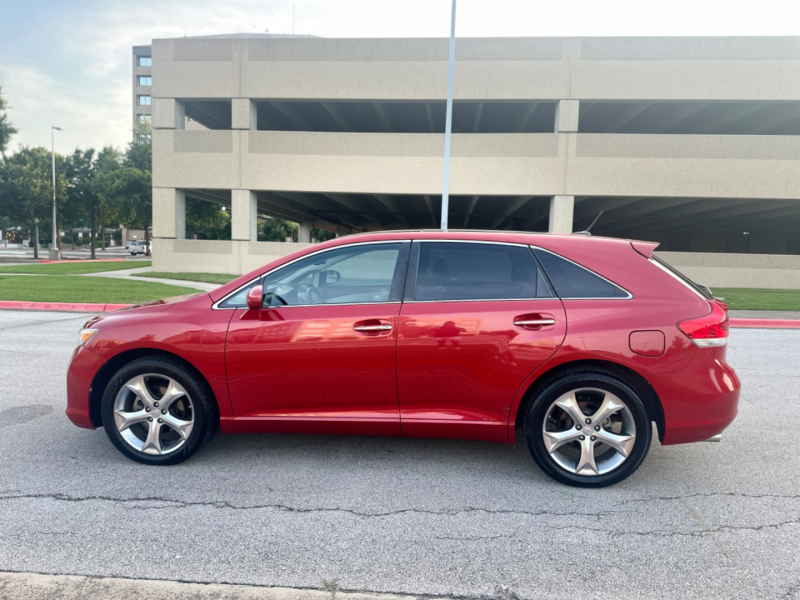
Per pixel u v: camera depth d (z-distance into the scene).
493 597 2.32
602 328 3.28
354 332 3.43
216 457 3.83
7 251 57.50
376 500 3.21
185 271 22.45
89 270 23.11
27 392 5.39
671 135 20.19
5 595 2.27
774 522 3.01
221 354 3.48
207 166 21.89
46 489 3.28
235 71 21.28
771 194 20.08
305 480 3.48
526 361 3.32
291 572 2.48
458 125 28.78
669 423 3.28
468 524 2.94
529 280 3.48
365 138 21.17
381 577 2.45
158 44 21.42
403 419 3.47
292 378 3.49
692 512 3.12
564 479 3.39
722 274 21.03
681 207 26.80
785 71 19.34
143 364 3.54
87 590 2.32
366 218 44.16
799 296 16.97
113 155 42.50
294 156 21.52
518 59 20.14
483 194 21.02
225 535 2.79
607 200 24.66
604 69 19.95
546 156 20.55
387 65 20.61
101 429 4.38
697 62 19.62
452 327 3.39
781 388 6.07
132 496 3.21
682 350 3.24
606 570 2.53
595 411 3.37
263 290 3.62
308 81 21.02
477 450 4.04
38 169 36.88
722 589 2.38
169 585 2.37
